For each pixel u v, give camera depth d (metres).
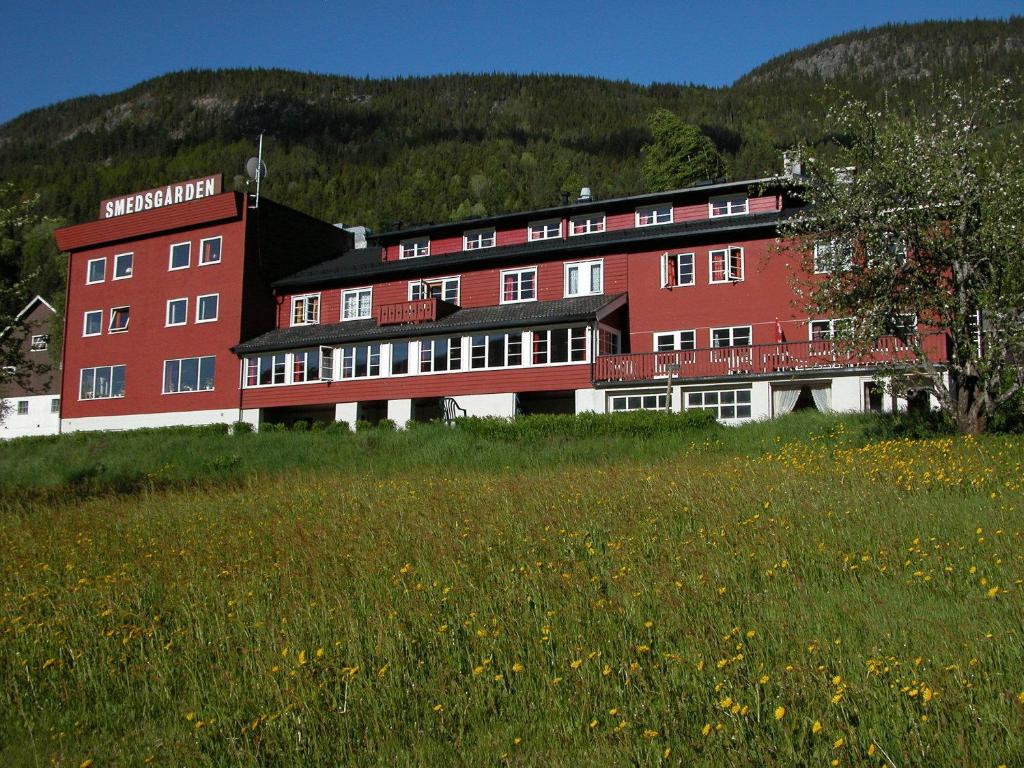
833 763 6.10
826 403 33.72
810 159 27.34
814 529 13.30
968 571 10.67
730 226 37.91
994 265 24.89
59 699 9.07
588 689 7.91
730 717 6.99
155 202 51.16
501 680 8.27
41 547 16.86
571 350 37.97
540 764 6.83
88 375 51.06
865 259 25.89
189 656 9.70
